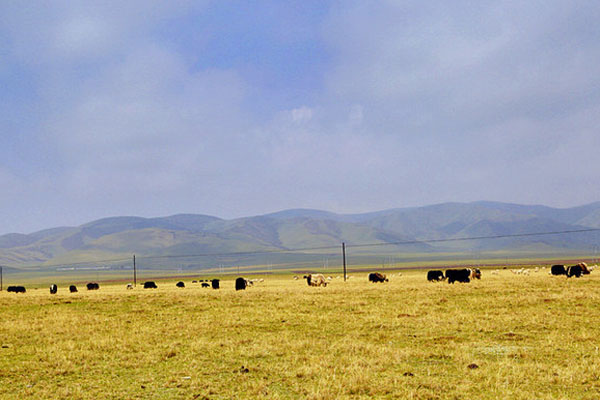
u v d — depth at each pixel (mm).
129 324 31469
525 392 14250
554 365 17500
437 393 14633
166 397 14891
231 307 40625
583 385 15062
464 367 17516
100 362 19875
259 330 27438
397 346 21906
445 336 23938
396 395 14453
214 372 17719
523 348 20531
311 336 24906
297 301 43688
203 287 105812
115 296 57812
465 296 43750
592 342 21266
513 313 30906
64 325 31516
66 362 19688
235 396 14797
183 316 35219
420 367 17891
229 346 22469
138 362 19547
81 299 53812
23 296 66875
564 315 29406
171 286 124062
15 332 28734
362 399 14141
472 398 14023
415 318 30156
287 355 20234
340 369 17688
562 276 75438
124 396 15086
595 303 34844
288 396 14672
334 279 126125
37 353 22047
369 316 31672
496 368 17266
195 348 21984
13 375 18078
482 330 25297
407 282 79938
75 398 14961
